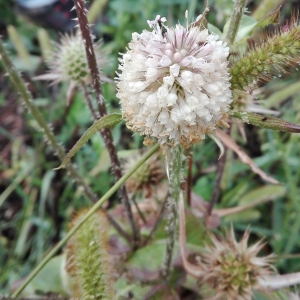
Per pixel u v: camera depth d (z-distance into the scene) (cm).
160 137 9
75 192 19
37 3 22
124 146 20
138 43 9
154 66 8
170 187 11
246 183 17
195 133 9
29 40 24
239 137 18
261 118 9
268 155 17
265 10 13
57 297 13
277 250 15
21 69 22
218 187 14
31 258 17
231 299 12
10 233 19
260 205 18
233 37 10
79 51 13
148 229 14
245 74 9
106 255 11
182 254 12
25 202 18
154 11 22
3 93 23
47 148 20
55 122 21
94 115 13
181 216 11
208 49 8
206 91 8
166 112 8
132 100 8
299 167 17
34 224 19
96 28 23
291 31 8
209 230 14
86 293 10
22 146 21
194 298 14
